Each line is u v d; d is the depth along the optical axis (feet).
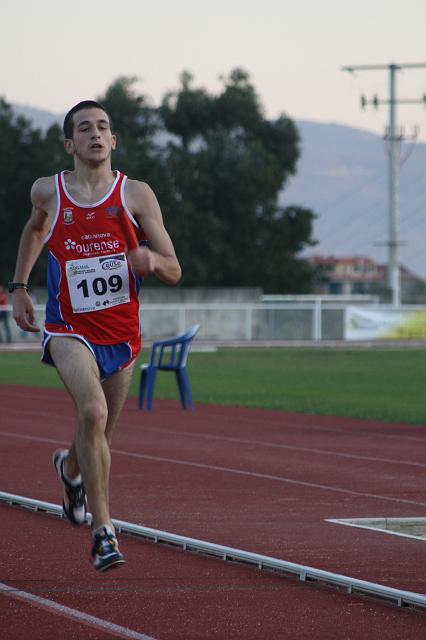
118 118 527.81
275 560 53.16
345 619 44.88
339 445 113.91
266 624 43.98
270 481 87.15
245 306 378.12
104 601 46.98
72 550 57.31
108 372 48.11
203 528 65.67
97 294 47.67
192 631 42.78
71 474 49.85
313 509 73.67
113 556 44.93
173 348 154.71
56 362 47.26
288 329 381.81
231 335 378.73
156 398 172.76
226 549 55.67
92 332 47.78
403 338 382.22
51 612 45.06
